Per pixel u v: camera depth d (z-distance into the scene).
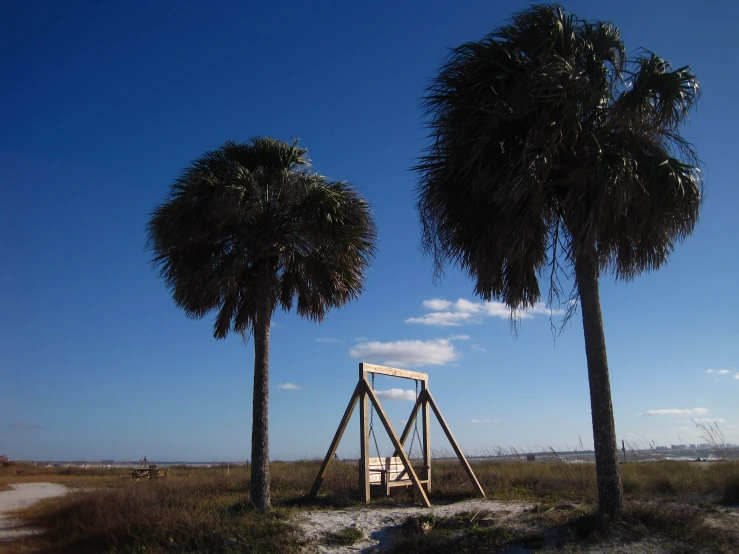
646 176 8.91
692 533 7.78
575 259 9.33
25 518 15.45
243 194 11.94
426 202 9.86
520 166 8.73
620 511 8.47
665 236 9.23
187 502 12.93
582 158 8.81
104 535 10.86
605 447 8.75
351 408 13.69
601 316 9.28
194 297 12.78
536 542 8.28
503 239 8.91
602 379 8.99
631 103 8.88
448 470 18.44
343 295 13.70
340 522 10.79
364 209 13.28
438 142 9.59
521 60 9.20
